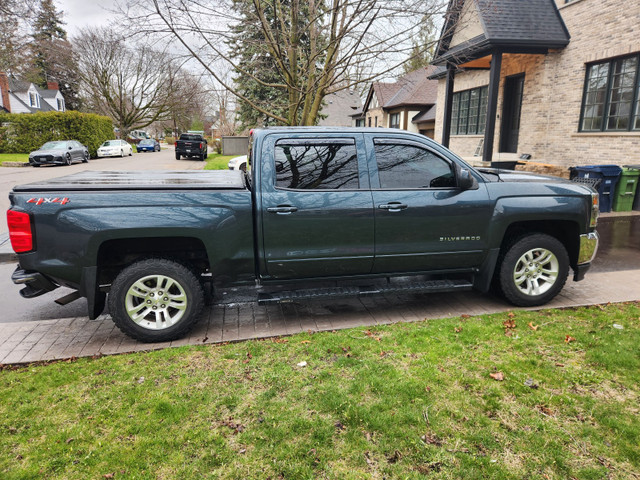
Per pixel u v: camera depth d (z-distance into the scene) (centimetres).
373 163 416
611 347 354
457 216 427
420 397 293
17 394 308
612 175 963
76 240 363
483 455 240
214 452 246
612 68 1061
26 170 2153
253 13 785
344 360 344
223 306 488
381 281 518
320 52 817
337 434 259
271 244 396
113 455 245
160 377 328
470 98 1678
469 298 498
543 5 1226
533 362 336
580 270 473
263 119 2334
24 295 376
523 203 439
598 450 243
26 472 232
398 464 235
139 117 4844
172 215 373
